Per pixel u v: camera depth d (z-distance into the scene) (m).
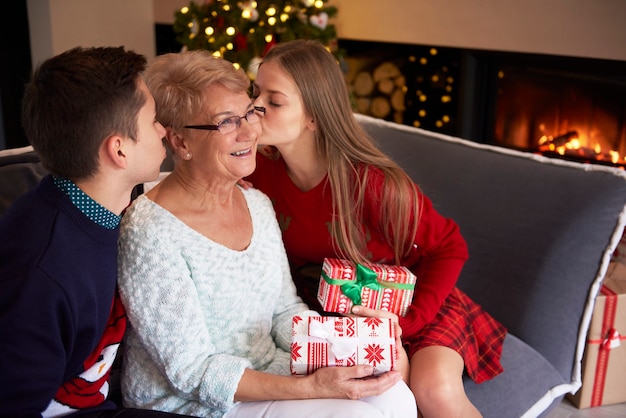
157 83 1.41
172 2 4.13
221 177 1.44
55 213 1.18
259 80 1.67
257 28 3.27
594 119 3.15
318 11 3.37
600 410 2.20
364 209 1.72
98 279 1.22
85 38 3.83
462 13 3.39
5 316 1.08
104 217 1.23
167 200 1.45
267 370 1.51
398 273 1.62
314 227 1.78
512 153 2.12
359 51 3.93
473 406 1.61
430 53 3.62
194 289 1.39
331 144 1.69
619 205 1.86
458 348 1.66
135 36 4.08
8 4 3.60
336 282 1.61
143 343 1.39
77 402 1.29
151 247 1.36
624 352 2.17
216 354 1.41
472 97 3.50
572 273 1.90
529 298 1.94
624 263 2.22
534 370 1.85
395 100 3.92
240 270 1.49
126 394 1.45
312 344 1.40
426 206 1.74
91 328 1.21
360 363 1.39
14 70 3.70
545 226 1.93
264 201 1.64
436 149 2.23
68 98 1.15
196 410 1.40
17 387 1.09
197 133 1.40
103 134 1.18
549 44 3.11
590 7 2.92
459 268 1.75
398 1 3.63
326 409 1.35
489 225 2.04
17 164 1.64
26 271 1.11
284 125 1.65
